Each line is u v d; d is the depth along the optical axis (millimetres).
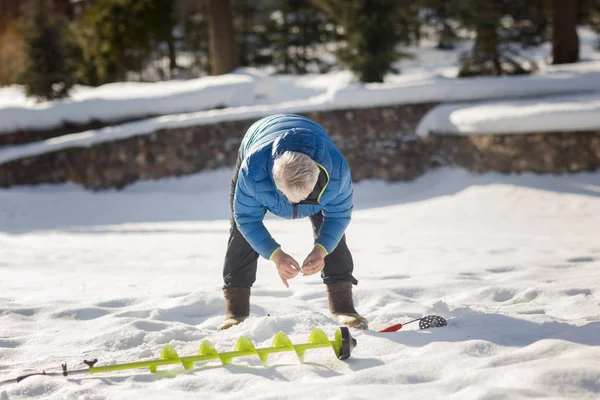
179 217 14250
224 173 15617
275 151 3516
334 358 3465
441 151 15047
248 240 3861
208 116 15695
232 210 4281
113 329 4199
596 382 2783
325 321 4219
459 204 13344
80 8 26891
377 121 15461
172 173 15711
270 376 3221
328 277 4348
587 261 7062
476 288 5523
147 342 4012
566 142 13500
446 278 6020
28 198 15000
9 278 6715
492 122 14000
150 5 23891
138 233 11906
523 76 15992
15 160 15805
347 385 2951
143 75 26250
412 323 4195
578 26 30438
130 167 15734
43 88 17547
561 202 12688
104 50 23359
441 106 15312
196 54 26656
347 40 18625
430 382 2922
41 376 3307
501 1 17203
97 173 15727
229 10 19922
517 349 3387
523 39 17375
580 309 4402
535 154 13719
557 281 5660
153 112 16719
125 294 5492
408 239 9781
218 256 8477
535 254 7711
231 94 17062
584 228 10836
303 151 3484
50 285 6191
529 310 4445
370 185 15266
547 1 19953
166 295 5324
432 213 12984
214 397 2916
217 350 3719
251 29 26672
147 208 14727
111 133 15758
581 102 13938
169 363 3291
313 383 2996
